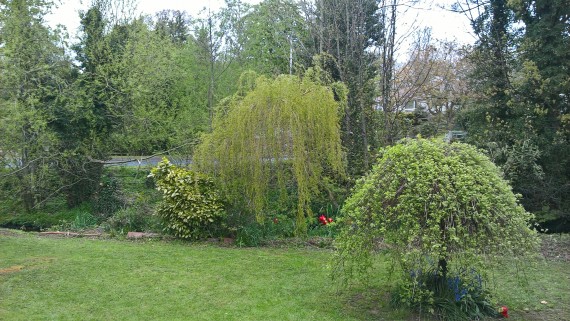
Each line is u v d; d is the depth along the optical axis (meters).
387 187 4.45
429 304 4.62
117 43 14.02
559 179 9.78
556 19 9.98
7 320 4.42
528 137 9.76
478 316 4.56
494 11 11.16
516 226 4.17
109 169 14.08
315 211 9.49
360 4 9.97
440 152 4.60
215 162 7.90
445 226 4.18
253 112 7.26
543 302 5.17
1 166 12.35
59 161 13.09
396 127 10.32
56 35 12.43
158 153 13.40
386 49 9.96
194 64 15.10
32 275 5.87
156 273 6.07
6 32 11.23
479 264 4.02
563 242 8.23
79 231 9.27
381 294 5.34
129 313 4.66
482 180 4.33
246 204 7.98
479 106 11.15
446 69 17.02
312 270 6.36
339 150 7.54
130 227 9.00
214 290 5.42
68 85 12.79
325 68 10.30
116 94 13.48
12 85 11.42
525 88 10.19
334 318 4.60
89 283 5.60
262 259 6.94
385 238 4.37
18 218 13.22
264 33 15.76
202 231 8.32
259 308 4.85
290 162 7.39
